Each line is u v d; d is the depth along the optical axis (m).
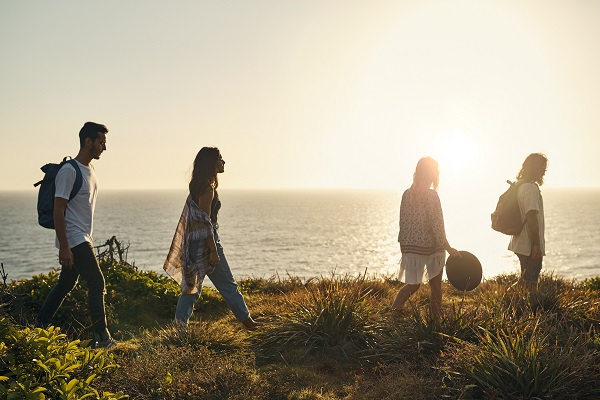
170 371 4.40
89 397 3.39
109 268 8.16
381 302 6.91
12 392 3.05
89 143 5.54
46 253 125.69
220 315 7.45
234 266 90.19
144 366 4.39
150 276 8.50
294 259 102.44
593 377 4.01
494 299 6.62
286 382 4.59
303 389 4.46
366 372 4.87
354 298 6.09
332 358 5.27
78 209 5.46
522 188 6.88
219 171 6.04
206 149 5.98
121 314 7.03
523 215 6.90
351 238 151.38
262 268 87.00
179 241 6.01
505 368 4.11
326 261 99.19
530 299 6.44
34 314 6.21
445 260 6.44
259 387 4.28
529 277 6.97
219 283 6.09
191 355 4.77
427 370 4.48
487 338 4.48
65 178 5.32
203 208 5.88
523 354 4.16
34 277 6.82
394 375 4.54
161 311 7.42
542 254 6.82
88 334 6.00
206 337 5.51
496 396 3.89
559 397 3.85
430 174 6.37
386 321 5.72
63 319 6.23
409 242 6.35
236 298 6.10
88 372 3.79
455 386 4.11
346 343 5.42
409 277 6.33
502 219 7.02
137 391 4.02
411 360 4.84
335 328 5.55
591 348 4.71
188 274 5.92
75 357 3.64
